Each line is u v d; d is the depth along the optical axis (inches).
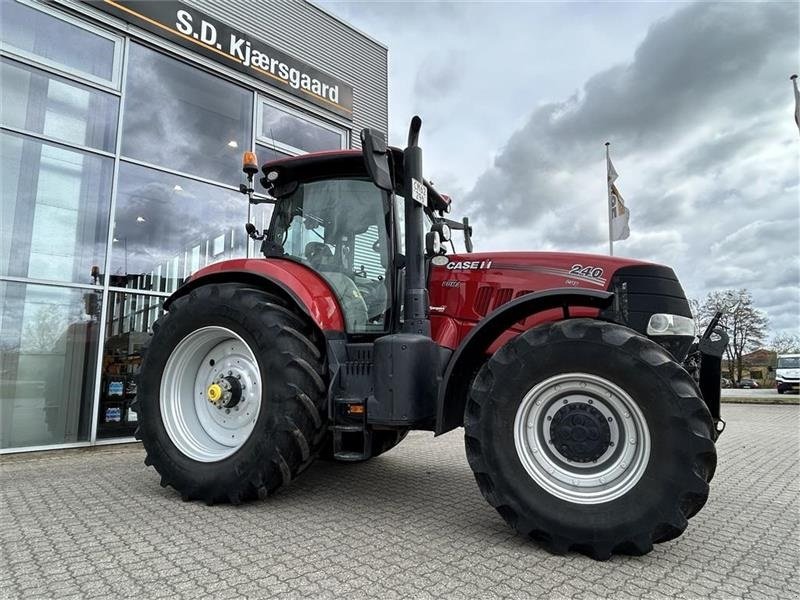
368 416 107.4
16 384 179.6
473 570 80.4
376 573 78.8
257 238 150.2
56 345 188.5
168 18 223.5
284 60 271.6
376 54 341.7
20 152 186.1
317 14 303.9
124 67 210.8
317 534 96.2
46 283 187.5
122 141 209.9
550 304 99.0
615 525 83.4
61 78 194.7
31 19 188.1
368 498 122.3
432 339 117.4
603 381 89.0
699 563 84.5
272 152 270.4
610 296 91.7
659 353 87.4
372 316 126.9
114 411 199.8
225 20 255.6
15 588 72.8
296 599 70.1
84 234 198.5
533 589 73.9
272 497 122.6
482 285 119.1
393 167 128.2
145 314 213.2
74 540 92.0
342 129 308.3
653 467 83.8
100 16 203.2
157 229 221.1
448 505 116.6
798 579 78.5
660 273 108.3
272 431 108.8
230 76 247.8
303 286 120.9
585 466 90.9
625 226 561.3
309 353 113.7
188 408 127.0
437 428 98.8
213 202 243.8
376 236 130.3
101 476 143.7
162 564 81.4
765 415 376.2
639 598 71.6
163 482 120.6
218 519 104.7
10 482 136.6
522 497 89.0
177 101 230.4
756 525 106.0
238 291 120.0
